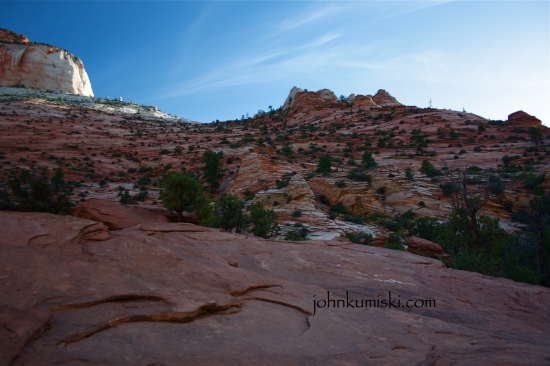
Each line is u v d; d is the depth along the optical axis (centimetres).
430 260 1377
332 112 12181
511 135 8125
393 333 609
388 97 13550
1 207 1557
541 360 523
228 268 820
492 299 982
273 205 4503
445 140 8144
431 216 4522
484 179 4997
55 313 465
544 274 2216
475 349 562
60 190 5275
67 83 15375
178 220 2320
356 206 4969
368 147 8094
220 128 11481
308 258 1156
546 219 2495
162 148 8675
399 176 5522
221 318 571
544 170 5466
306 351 495
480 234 2512
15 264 555
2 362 342
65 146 7938
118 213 2027
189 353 439
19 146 7388
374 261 1227
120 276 598
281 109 15312
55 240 721
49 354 379
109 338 444
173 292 583
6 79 14162
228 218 2530
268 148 7356
